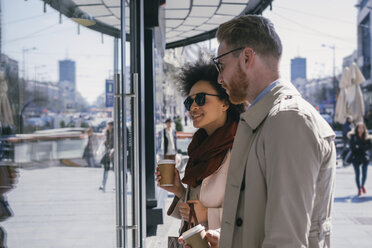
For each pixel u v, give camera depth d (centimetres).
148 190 595
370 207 716
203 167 198
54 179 114
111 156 204
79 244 136
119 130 207
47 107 111
